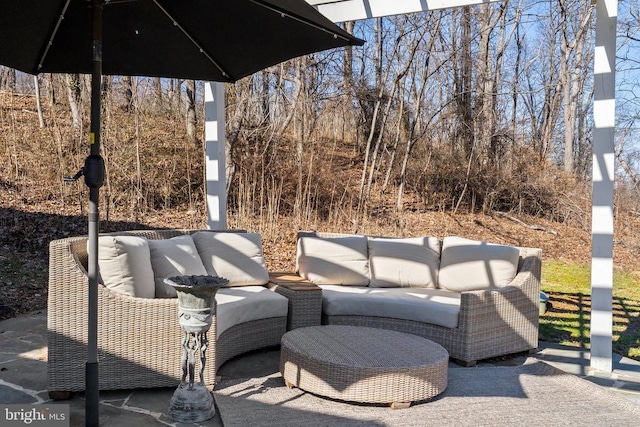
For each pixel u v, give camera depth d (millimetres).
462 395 3113
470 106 11312
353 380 2822
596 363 3738
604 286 3697
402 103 10383
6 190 7496
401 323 3955
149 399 2891
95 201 2426
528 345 4078
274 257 7316
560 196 11094
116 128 8688
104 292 2867
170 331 2969
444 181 10875
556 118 12867
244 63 3201
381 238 4832
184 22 2898
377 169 10617
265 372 3408
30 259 6094
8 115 8820
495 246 4348
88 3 2416
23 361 3461
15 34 2779
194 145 9219
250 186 8312
